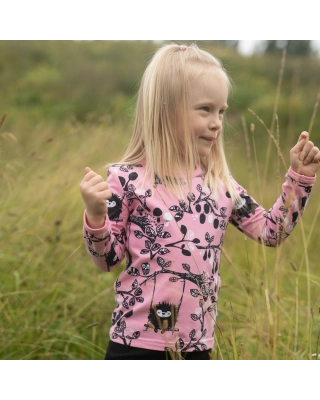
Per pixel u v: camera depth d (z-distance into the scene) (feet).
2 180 10.96
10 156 13.07
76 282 9.58
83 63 37.52
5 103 31.86
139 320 5.65
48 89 34.45
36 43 40.70
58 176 11.47
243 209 6.35
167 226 5.72
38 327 8.02
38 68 37.68
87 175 5.46
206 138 6.06
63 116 30.68
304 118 32.35
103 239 5.49
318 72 39.70
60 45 41.37
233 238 14.98
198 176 6.13
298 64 40.86
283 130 31.32
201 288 5.71
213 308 5.84
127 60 39.34
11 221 10.28
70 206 11.12
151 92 6.15
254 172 21.11
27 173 11.74
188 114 6.00
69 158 12.72
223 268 12.66
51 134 16.67
